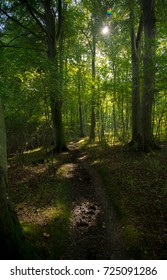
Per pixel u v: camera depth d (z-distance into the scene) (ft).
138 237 16.11
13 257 11.75
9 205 12.11
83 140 81.66
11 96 31.76
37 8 54.34
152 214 18.98
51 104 39.34
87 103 69.00
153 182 25.62
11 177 33.22
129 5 41.55
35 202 22.61
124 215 19.89
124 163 35.32
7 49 33.71
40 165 40.11
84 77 72.64
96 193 26.73
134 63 42.88
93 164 40.50
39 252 13.61
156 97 43.83
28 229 15.83
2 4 46.93
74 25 65.10
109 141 64.18
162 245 14.85
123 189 25.39
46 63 29.73
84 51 72.90
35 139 73.72
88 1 47.21
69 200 24.44
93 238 17.11
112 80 48.37
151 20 36.60
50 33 50.14
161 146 45.11
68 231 18.01
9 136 59.21
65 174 34.32
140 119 41.88
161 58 27.99
